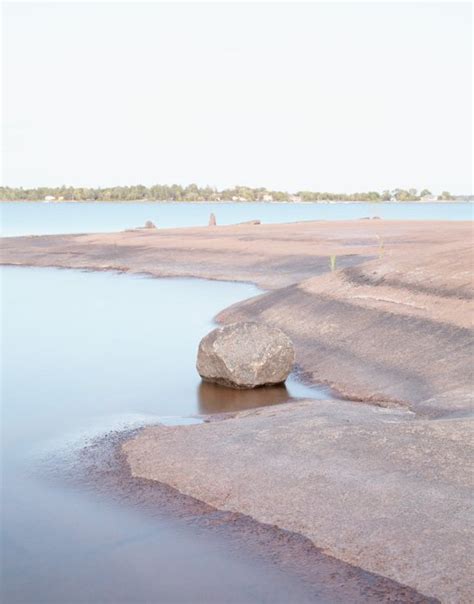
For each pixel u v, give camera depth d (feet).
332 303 77.36
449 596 25.13
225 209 610.24
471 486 31.04
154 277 133.39
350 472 33.27
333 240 160.86
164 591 26.89
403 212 530.27
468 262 77.36
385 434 36.60
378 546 28.07
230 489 33.73
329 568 27.50
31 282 129.39
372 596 25.67
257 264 136.36
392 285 76.54
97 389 56.34
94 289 118.21
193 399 53.16
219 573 27.86
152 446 39.70
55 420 47.80
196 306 98.32
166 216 444.55
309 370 61.11
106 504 33.86
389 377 55.98
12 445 42.63
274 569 27.76
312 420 39.99
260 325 57.16
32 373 61.82
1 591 27.20
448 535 27.91
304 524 30.25
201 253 155.63
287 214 492.54
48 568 28.66
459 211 555.28
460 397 47.21
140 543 30.25
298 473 33.88
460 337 59.52
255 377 55.62
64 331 81.30
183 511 32.65
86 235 215.10
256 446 37.35
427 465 33.09
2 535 31.22
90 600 26.53
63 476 37.45
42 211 529.86
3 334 79.66
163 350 70.69
